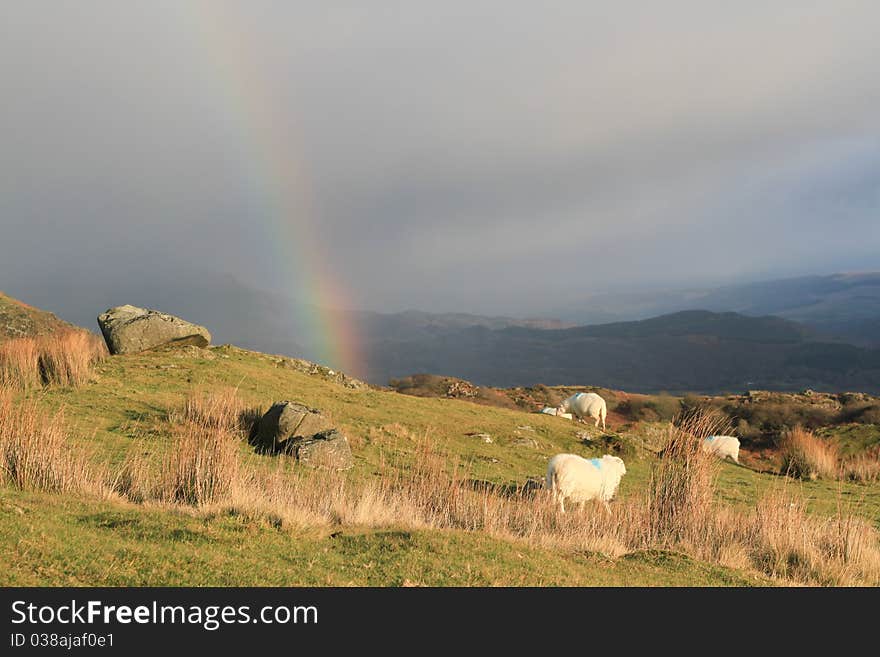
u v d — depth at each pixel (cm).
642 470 2783
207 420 2123
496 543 1124
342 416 2811
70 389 2514
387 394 3506
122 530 1009
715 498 2194
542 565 1033
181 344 3462
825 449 3294
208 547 960
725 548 1302
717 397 7444
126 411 2297
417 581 905
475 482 2089
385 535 1115
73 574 813
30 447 1355
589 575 1020
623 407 6744
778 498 1573
